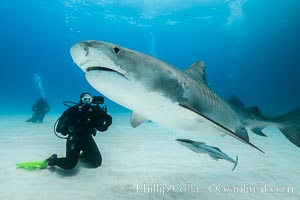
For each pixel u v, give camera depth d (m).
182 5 36.84
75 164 4.74
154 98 2.87
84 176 4.55
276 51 76.56
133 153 6.39
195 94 3.43
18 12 46.16
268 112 22.14
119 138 8.50
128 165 5.30
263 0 34.31
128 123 13.07
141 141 8.02
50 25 58.41
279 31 54.22
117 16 44.53
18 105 36.44
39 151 6.52
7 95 83.19
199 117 3.12
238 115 4.45
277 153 6.82
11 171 4.77
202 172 4.96
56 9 42.22
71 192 3.82
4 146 7.04
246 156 6.40
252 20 45.38
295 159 6.18
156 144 7.57
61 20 51.69
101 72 2.42
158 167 5.21
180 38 69.88
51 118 15.59
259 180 4.57
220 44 76.81
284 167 5.42
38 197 3.63
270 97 75.94
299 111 4.50
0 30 66.81
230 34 61.31
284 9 38.59
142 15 42.75
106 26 55.09
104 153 6.31
